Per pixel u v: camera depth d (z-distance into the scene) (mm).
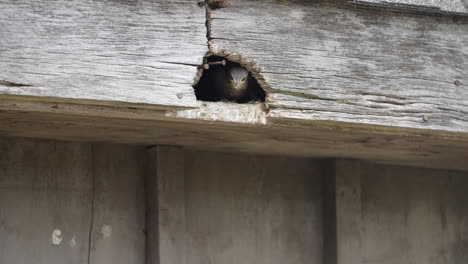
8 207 13562
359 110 11750
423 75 12156
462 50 12438
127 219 14359
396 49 12094
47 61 10367
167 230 13922
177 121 11406
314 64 11641
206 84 14422
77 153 14242
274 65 11461
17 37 10328
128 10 10820
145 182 14602
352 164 15805
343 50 11820
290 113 11445
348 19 11930
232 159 15320
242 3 11438
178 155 14383
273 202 15531
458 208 17078
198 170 14898
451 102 12203
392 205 16406
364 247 15844
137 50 10758
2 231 13453
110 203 14297
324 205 15883
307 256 15609
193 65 10969
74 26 10570
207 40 11188
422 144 13820
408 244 16359
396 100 11945
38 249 13641
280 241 15414
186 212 14594
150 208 14305
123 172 14508
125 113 10898
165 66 10828
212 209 14875
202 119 11172
